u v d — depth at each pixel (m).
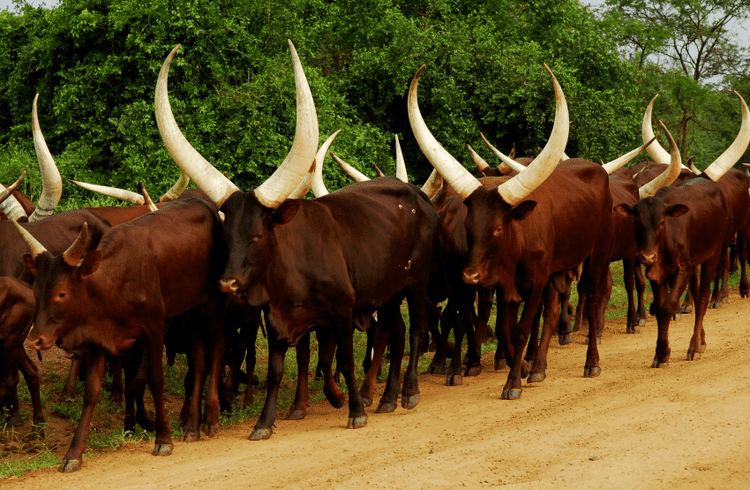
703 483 7.16
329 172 23.62
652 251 12.40
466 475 7.66
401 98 30.62
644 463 7.77
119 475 8.16
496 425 9.64
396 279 10.97
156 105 9.52
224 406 11.04
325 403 11.91
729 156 14.77
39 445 9.98
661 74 48.19
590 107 29.44
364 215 10.63
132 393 10.01
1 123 28.22
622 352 14.40
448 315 13.68
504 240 10.70
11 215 13.24
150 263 9.01
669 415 9.51
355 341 16.27
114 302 8.73
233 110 23.62
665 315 12.65
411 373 11.33
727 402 9.88
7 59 27.05
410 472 7.83
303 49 28.48
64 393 11.89
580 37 34.25
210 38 24.38
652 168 19.34
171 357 13.43
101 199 21.34
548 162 10.21
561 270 12.25
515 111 28.61
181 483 7.80
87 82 24.28
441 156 10.85
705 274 13.51
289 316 9.73
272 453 8.82
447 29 32.09
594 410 10.05
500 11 36.41
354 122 29.66
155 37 23.42
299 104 9.06
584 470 7.62
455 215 12.48
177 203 9.88
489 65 29.72
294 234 9.73
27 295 10.45
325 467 8.17
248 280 9.02
